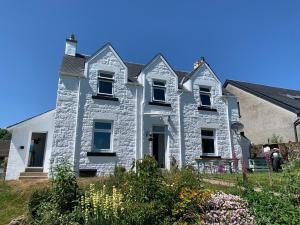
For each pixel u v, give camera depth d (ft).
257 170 58.49
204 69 66.74
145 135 55.98
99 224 22.36
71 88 52.54
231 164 57.72
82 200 25.07
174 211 22.98
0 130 157.69
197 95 63.82
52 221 23.27
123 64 58.08
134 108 56.70
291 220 21.03
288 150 61.93
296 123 70.64
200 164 58.08
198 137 60.75
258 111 81.61
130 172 28.43
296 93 102.32
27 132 51.52
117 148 53.31
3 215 31.35
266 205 23.77
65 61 59.06
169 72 62.18
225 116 65.36
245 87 86.94
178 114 59.98
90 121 52.42
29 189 38.09
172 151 57.26
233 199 25.04
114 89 56.13
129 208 23.15
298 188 25.22
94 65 55.67
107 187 28.71
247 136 83.15
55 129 49.52
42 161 57.00
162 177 26.37
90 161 50.60
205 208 23.81
